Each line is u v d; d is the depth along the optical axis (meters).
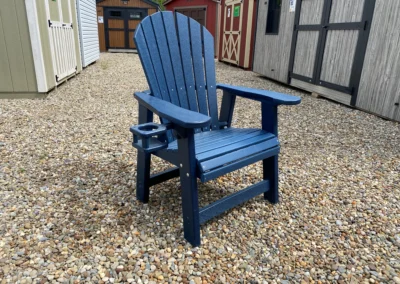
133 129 1.36
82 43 7.46
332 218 1.76
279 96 1.69
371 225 1.70
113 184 2.04
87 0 8.23
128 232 1.57
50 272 1.29
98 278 1.27
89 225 1.61
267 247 1.51
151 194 1.95
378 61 3.73
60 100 4.27
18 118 3.36
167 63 1.82
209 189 2.05
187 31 1.93
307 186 2.12
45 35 4.32
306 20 5.10
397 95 3.51
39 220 1.63
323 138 3.10
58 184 2.01
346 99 4.36
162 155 1.57
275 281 1.31
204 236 1.58
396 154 2.71
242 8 8.30
